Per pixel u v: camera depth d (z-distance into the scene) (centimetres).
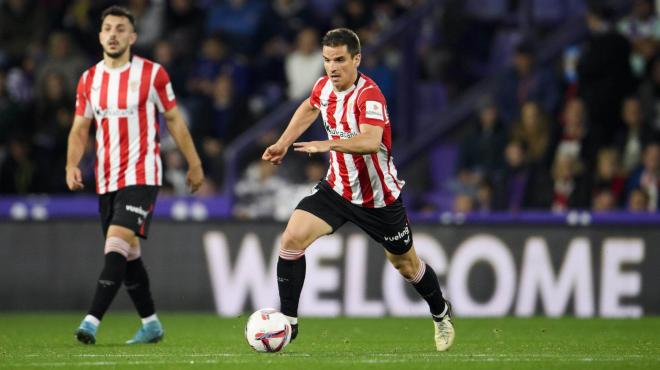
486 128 5106
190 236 4503
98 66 2900
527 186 4875
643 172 4734
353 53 2486
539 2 5950
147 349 2748
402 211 2598
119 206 2844
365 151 2416
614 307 4328
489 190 4906
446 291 4403
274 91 5747
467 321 4012
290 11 5941
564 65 5562
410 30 5359
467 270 4397
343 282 4412
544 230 4369
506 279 4375
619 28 5516
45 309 4594
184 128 2941
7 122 5519
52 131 5372
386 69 5347
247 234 4466
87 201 4875
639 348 2828
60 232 4606
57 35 5547
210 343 3003
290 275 2578
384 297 4391
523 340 3145
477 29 5897
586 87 5072
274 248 4450
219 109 5428
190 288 4491
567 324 3856
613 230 4344
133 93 2858
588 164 4869
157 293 4506
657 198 4678
